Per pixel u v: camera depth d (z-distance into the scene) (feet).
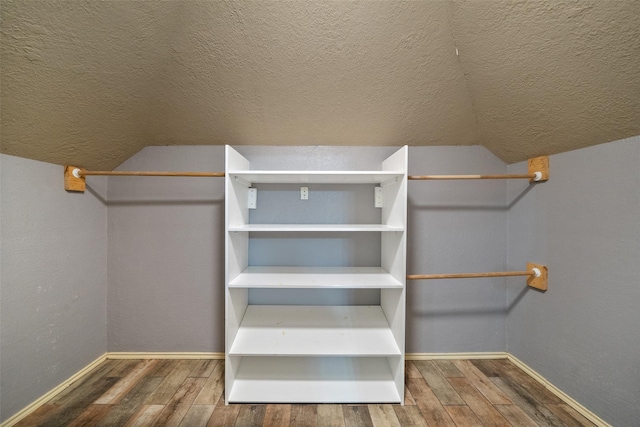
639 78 3.20
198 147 6.42
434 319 6.53
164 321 6.42
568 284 4.88
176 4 4.01
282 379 5.48
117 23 3.77
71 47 3.64
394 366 5.32
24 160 4.51
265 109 5.58
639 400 3.83
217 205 6.42
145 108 5.26
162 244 6.39
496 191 6.49
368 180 5.86
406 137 6.26
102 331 6.23
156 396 5.12
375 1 4.12
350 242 6.57
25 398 4.56
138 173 5.24
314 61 4.79
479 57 4.47
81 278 5.65
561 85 3.90
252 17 4.24
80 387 5.32
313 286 5.06
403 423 4.55
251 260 6.54
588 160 4.51
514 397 5.13
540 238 5.50
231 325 5.12
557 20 3.29
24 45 3.31
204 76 4.95
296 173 4.97
